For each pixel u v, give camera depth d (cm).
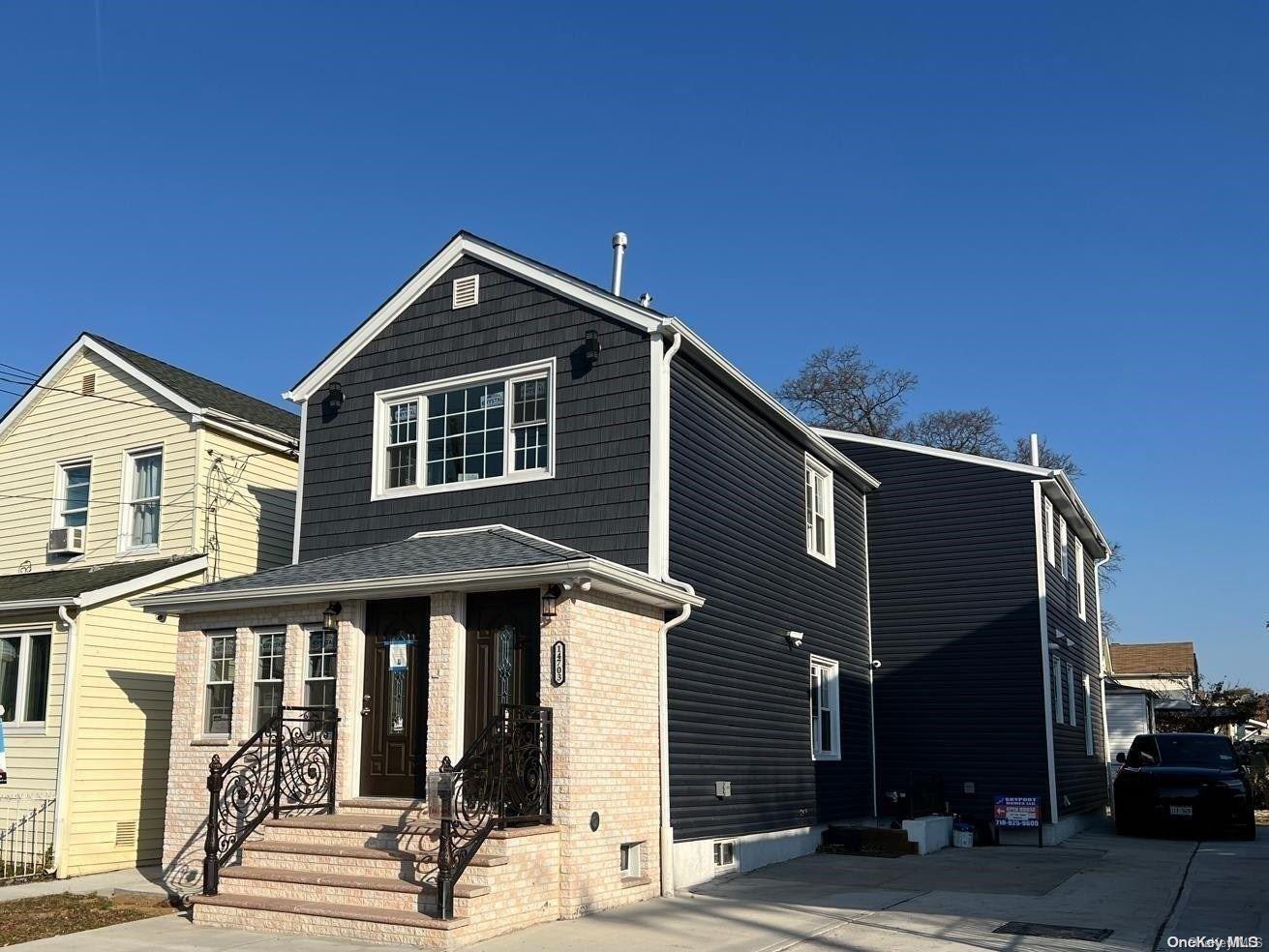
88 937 1024
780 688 1672
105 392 1902
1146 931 1006
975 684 2073
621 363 1384
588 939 980
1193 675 4509
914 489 2197
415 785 1231
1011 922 1055
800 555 1809
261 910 1045
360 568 1298
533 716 1134
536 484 1410
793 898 1223
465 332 1522
